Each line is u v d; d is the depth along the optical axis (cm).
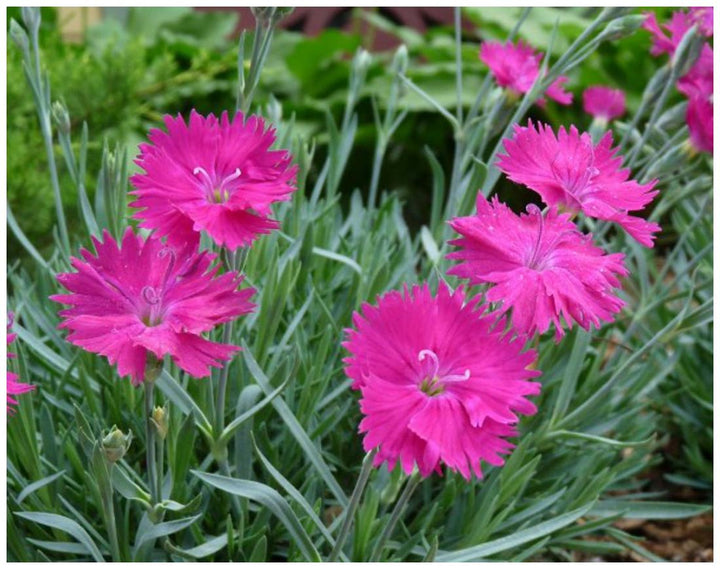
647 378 48
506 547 37
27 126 72
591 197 35
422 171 86
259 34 37
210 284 33
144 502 35
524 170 35
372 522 38
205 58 81
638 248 49
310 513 36
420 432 31
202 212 33
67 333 43
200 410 39
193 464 40
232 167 34
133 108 74
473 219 34
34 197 64
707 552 49
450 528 42
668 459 54
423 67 84
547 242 34
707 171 50
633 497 49
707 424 52
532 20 85
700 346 54
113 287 33
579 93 77
